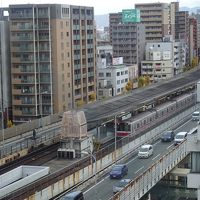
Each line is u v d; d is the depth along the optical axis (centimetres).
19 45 10250
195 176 3192
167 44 18612
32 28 10131
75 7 10988
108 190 4775
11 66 10350
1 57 10244
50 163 5450
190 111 9675
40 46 10225
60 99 10394
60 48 10381
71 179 4925
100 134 7025
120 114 7038
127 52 18400
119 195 3941
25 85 10300
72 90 10888
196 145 3181
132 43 18300
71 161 5541
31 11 10125
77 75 11119
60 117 7612
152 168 4750
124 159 6153
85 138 5888
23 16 10144
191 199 5197
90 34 11725
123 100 8431
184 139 6091
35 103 10288
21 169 4825
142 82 15012
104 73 14475
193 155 3203
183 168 5800
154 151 6538
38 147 6275
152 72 18362
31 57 10219
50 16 10169
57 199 4441
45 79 10275
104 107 7650
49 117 7412
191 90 11619
